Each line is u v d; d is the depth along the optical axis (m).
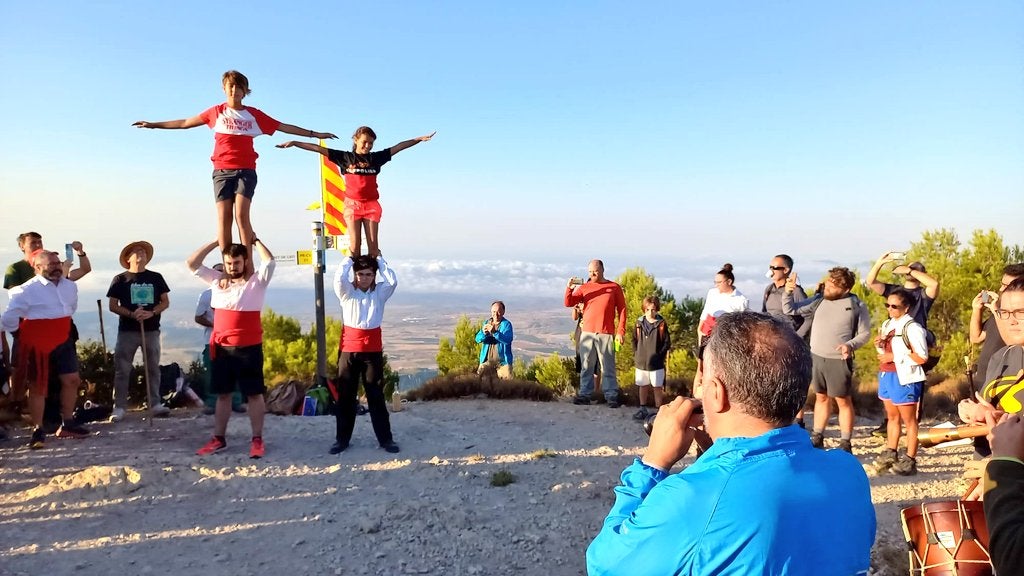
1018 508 1.82
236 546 4.79
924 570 2.53
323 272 9.77
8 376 7.17
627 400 10.80
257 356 6.80
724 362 1.73
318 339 9.77
